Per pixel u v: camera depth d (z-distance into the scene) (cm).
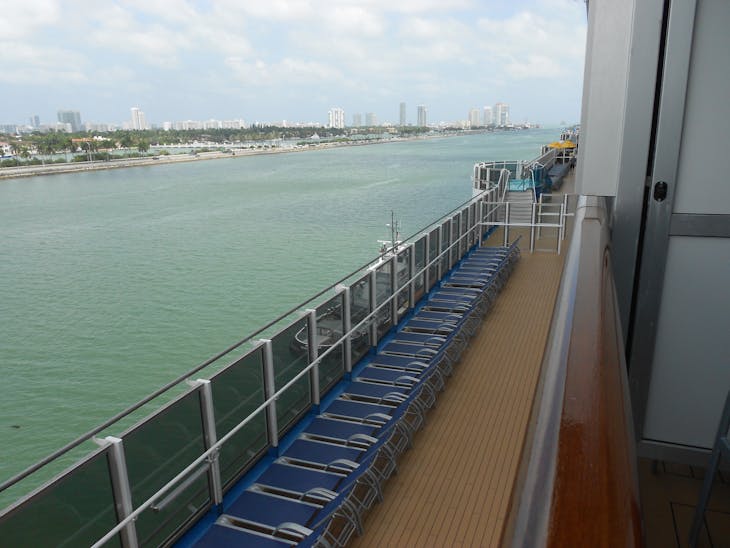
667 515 266
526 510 59
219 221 6775
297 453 450
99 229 6612
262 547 346
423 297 847
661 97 246
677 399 274
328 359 558
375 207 7338
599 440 66
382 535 383
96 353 3316
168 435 361
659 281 263
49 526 292
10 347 3388
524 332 734
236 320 3700
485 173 1792
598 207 250
